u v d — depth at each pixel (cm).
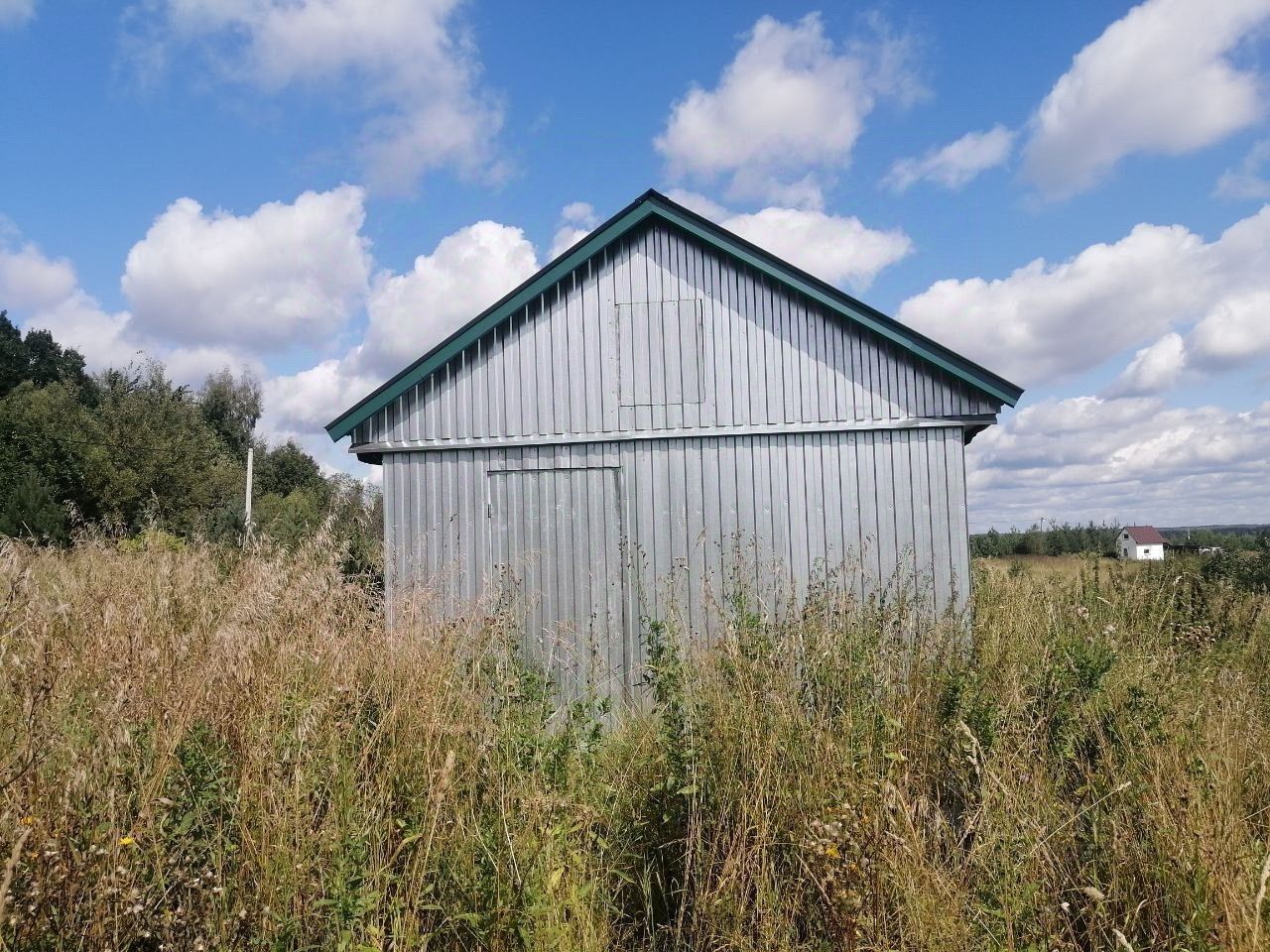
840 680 541
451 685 516
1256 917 322
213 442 3397
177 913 321
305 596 596
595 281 963
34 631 394
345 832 370
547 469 948
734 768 452
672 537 927
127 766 348
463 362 968
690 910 420
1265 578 1040
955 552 903
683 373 945
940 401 918
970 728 495
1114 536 2608
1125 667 635
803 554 913
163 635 506
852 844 377
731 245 941
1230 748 489
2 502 2480
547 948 351
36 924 292
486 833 390
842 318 934
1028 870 386
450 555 948
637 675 892
